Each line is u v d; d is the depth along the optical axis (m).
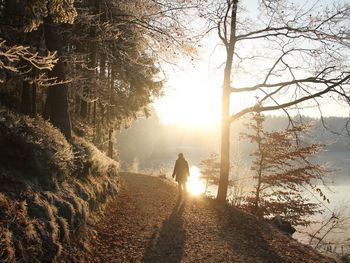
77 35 14.80
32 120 10.09
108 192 13.14
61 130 13.10
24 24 10.46
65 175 9.18
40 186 7.66
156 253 8.55
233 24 14.41
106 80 18.23
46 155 8.42
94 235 8.74
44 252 6.08
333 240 19.58
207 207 14.20
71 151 9.88
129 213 12.20
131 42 15.34
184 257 8.48
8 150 7.73
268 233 11.20
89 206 9.84
